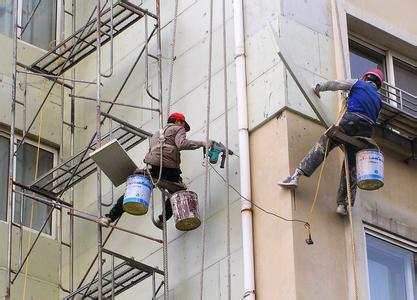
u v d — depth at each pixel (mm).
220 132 16391
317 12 16672
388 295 15414
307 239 14438
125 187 16531
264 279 14727
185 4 18031
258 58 16109
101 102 17562
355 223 15336
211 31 17141
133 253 17062
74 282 17766
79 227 18156
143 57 18344
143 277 16297
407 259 15836
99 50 17078
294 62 15461
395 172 16328
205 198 15617
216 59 16984
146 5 18797
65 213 18438
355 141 14930
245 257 14914
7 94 18938
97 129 16281
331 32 16672
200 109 16922
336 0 16906
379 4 17500
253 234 15094
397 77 17656
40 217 18406
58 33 20016
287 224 14742
